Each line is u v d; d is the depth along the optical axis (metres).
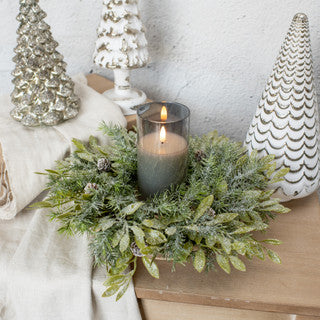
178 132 0.47
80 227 0.43
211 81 0.81
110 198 0.47
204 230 0.43
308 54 0.51
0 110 0.67
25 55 0.58
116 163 0.52
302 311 0.45
